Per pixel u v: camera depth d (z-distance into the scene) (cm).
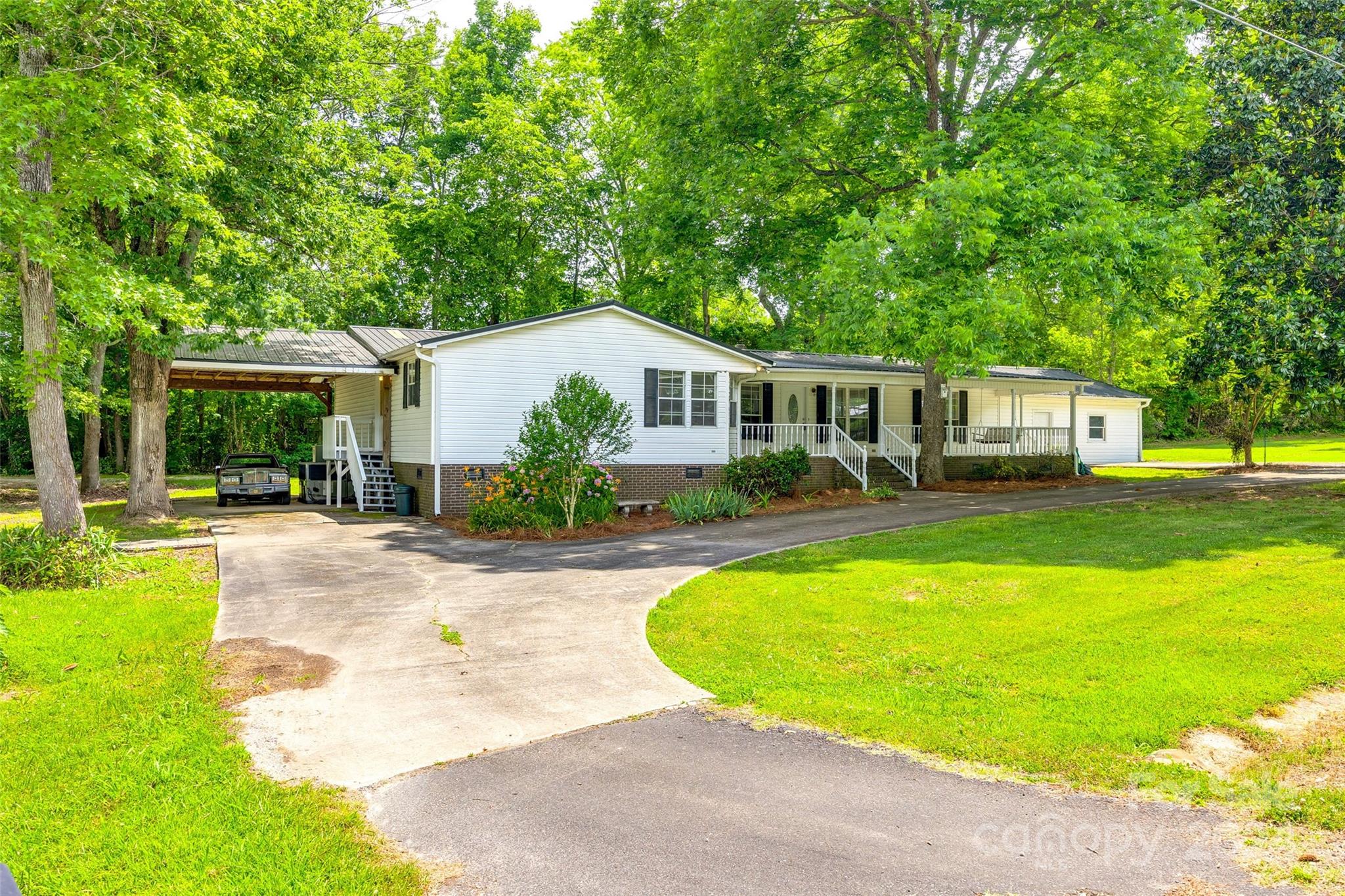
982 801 448
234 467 2350
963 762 501
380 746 530
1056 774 480
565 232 3572
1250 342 1477
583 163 3512
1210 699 574
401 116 2891
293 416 4306
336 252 1891
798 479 2145
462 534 1523
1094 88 1988
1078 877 369
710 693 637
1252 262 1451
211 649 740
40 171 1101
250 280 1630
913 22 1995
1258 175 1455
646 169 3011
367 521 1775
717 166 2045
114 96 1028
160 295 1106
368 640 777
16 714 572
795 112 2106
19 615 850
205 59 1317
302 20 1683
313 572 1120
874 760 506
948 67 2156
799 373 2262
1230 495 1675
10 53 1109
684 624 830
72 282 1031
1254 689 589
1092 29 1838
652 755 517
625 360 1962
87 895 352
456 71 3528
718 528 1552
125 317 1139
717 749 526
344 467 2267
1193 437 5116
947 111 2036
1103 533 1274
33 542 1032
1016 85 2003
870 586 973
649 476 1989
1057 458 2770
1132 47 1738
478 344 1817
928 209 1623
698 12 2092
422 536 1509
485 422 1828
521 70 3731
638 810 441
